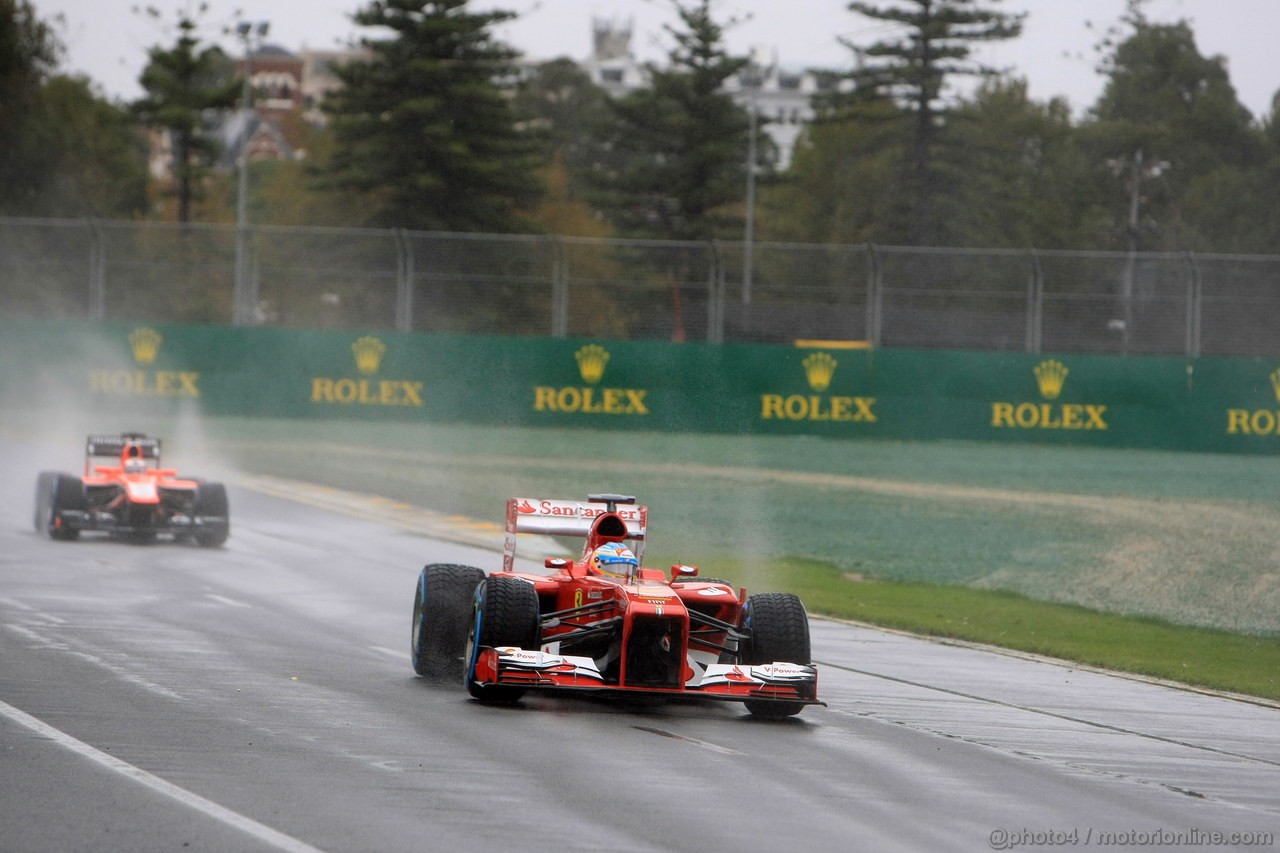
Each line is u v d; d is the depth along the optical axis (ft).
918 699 160.76
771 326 590.96
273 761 112.37
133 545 279.49
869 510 404.77
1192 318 581.12
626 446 547.08
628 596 133.59
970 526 378.73
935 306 589.32
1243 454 572.10
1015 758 129.29
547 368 578.66
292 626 190.70
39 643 164.76
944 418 581.12
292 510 360.28
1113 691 178.19
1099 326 584.40
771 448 558.56
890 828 100.83
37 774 105.60
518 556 290.15
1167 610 267.18
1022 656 207.21
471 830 94.89
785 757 122.93
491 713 135.64
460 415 579.89
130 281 590.96
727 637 146.61
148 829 92.48
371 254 596.29
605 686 131.85
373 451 510.58
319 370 574.97
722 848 93.40
